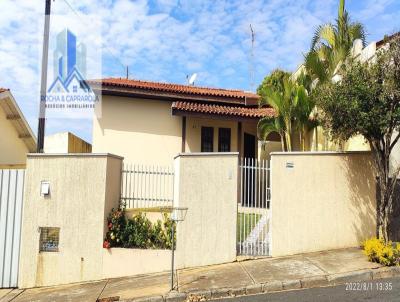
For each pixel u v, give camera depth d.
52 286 9.06
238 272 8.29
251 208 9.55
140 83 16.02
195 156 9.35
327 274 7.68
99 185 9.30
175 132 15.30
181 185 9.24
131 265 9.07
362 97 8.40
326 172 9.55
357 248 9.36
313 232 9.38
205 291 7.29
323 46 12.93
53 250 9.26
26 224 9.29
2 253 9.27
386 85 8.13
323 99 8.92
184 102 15.36
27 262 9.19
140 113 15.23
